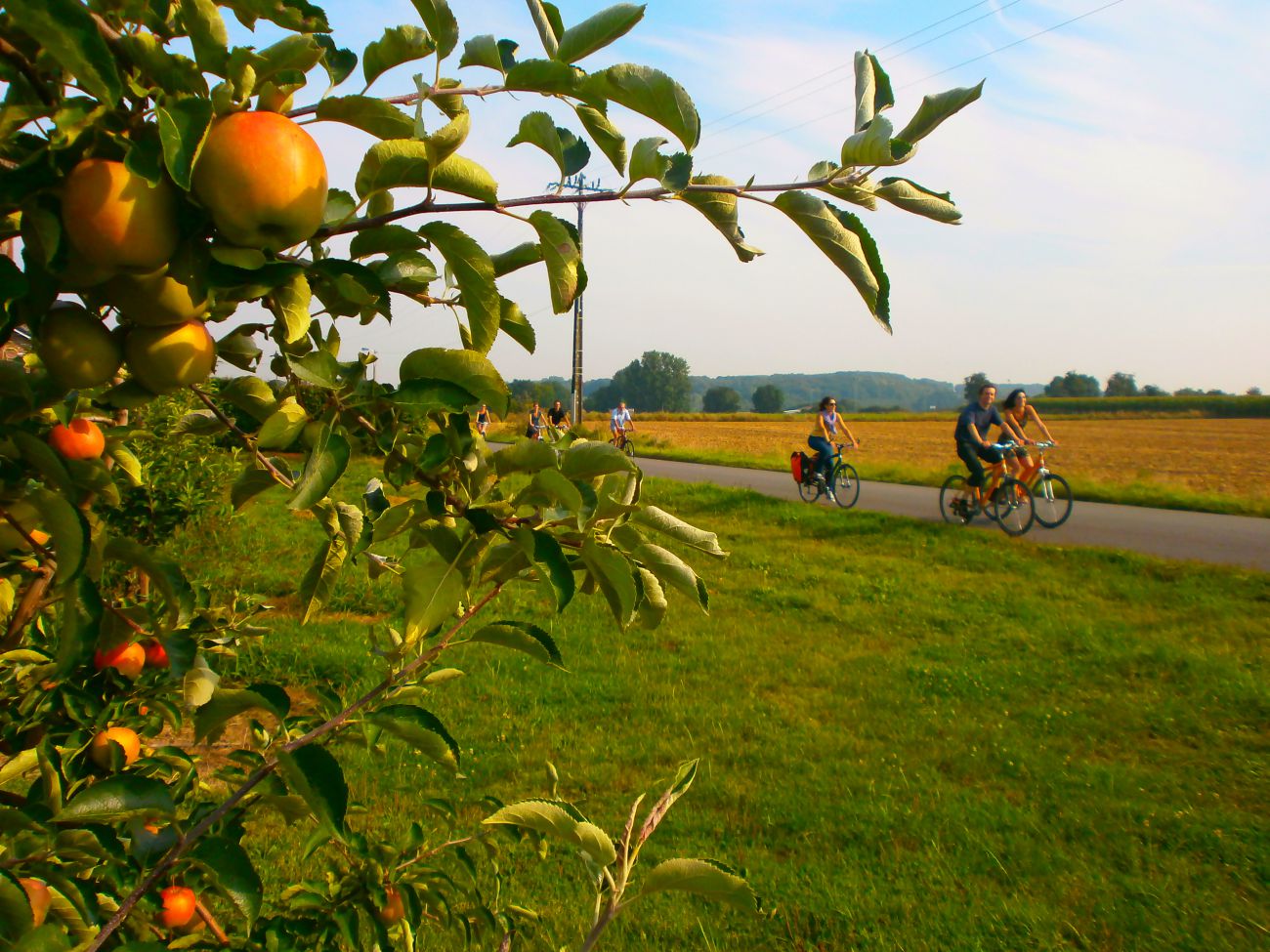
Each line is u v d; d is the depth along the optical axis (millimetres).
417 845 1857
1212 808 4859
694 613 9086
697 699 6438
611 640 7922
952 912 3793
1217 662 7348
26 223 737
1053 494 13656
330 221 958
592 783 4949
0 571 1211
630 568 1065
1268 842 4484
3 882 871
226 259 747
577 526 1049
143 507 4988
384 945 1665
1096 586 10344
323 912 1677
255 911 1021
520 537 1016
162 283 799
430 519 1091
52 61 752
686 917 3678
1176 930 3734
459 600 1055
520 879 3861
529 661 7098
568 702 6301
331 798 962
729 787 4938
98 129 717
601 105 927
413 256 996
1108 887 4047
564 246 919
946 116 928
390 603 8477
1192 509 17969
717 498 16578
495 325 958
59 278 792
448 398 916
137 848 1061
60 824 1044
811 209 919
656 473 26750
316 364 943
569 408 51031
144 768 1465
